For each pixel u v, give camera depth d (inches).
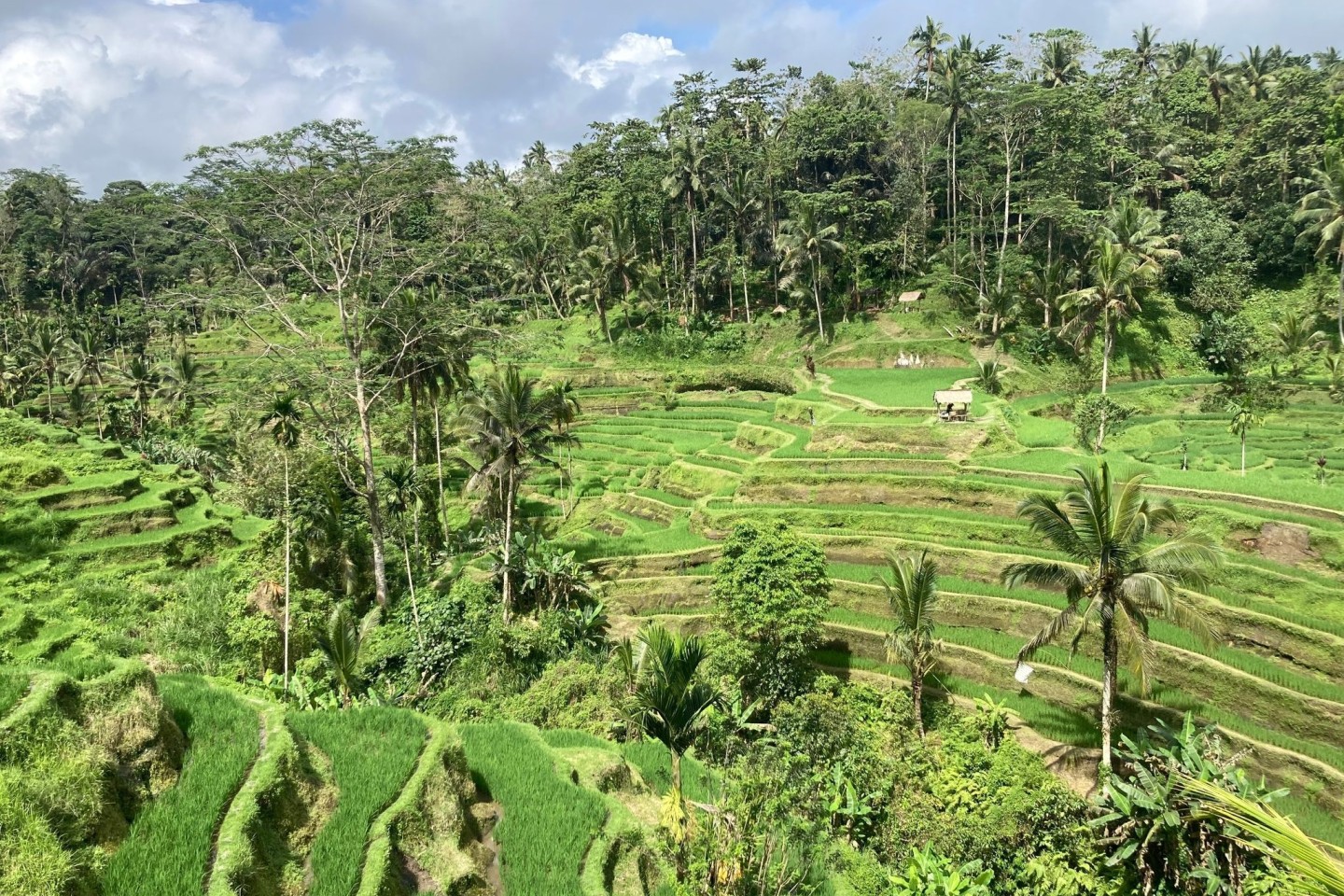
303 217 1828.2
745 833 766.5
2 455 1552.7
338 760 717.3
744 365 3058.6
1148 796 861.8
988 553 1444.4
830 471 1798.7
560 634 1480.1
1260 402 2257.6
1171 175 3395.7
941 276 3083.2
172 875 521.7
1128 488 1003.9
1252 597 1226.0
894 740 1145.4
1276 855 303.7
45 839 487.2
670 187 3452.3
